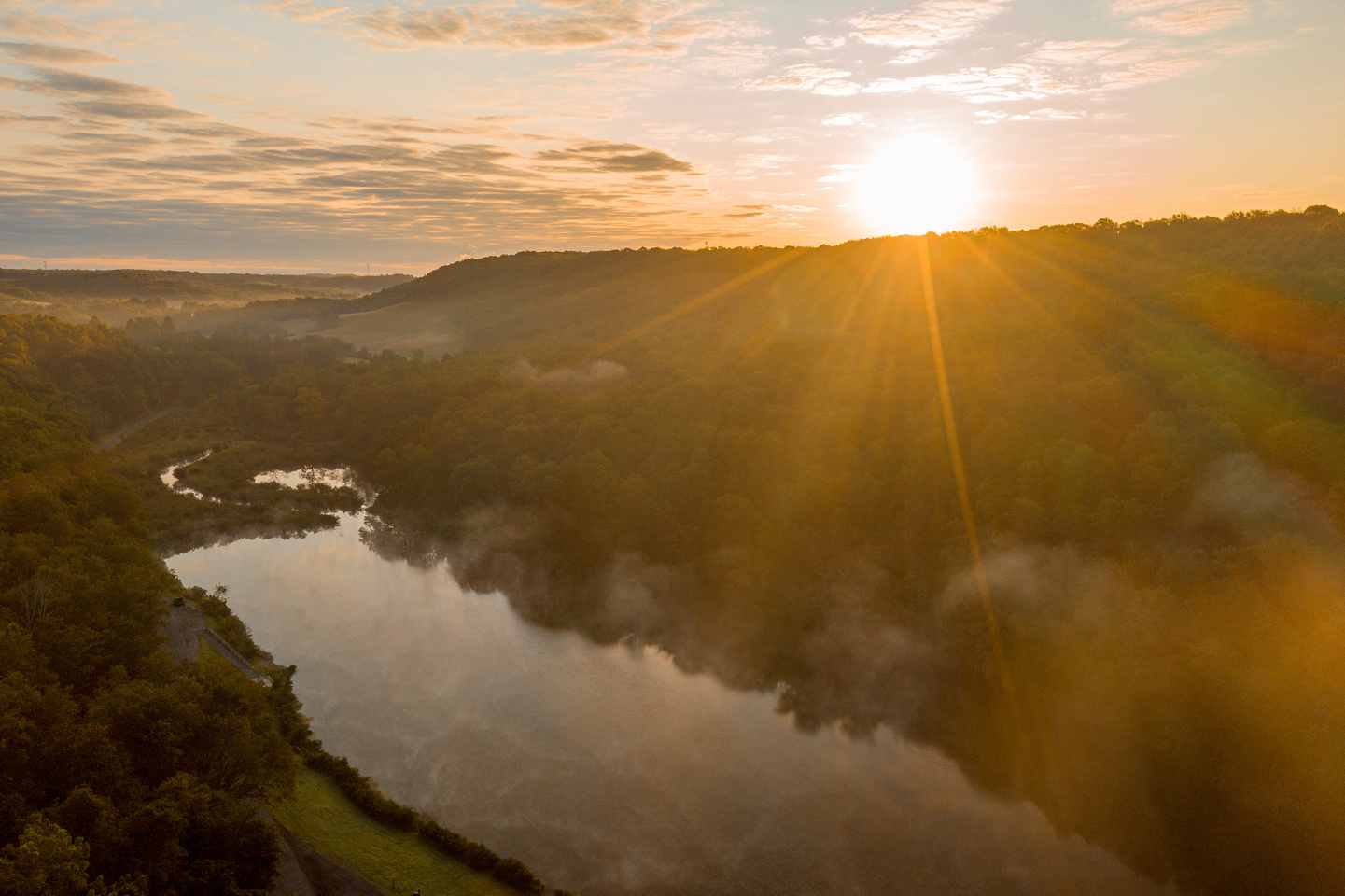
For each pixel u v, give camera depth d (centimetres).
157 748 4816
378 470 19388
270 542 15250
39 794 4216
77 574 7131
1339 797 7050
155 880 4097
